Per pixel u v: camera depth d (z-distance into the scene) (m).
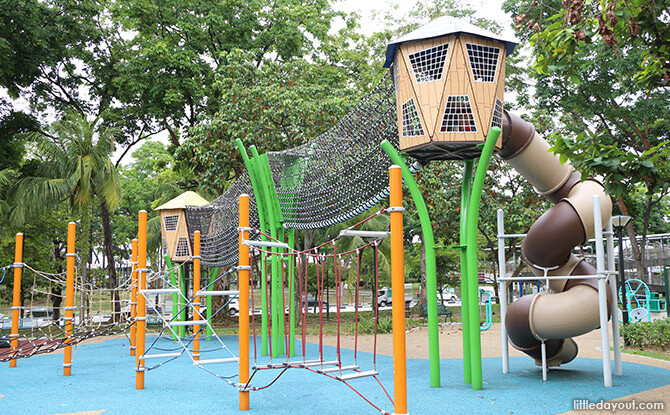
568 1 5.44
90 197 21.08
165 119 23.73
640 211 29.16
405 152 7.55
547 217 8.37
